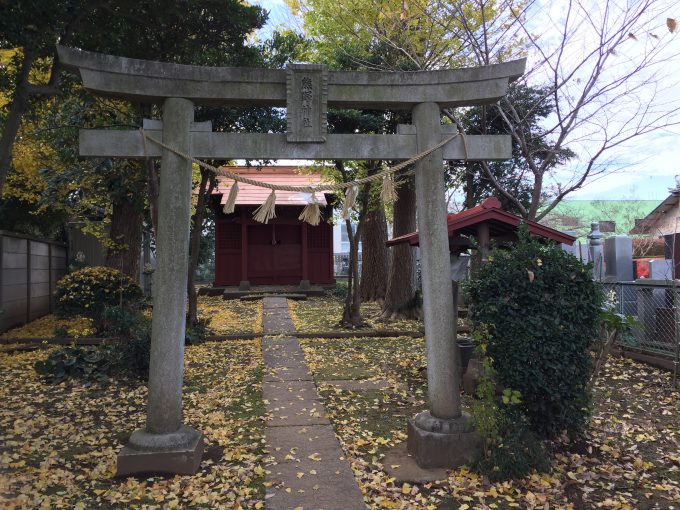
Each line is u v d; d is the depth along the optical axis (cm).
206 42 705
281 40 894
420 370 746
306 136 437
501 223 586
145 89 419
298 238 2011
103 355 715
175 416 417
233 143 433
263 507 352
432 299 441
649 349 752
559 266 423
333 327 1117
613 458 439
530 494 369
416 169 457
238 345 924
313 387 660
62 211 1262
